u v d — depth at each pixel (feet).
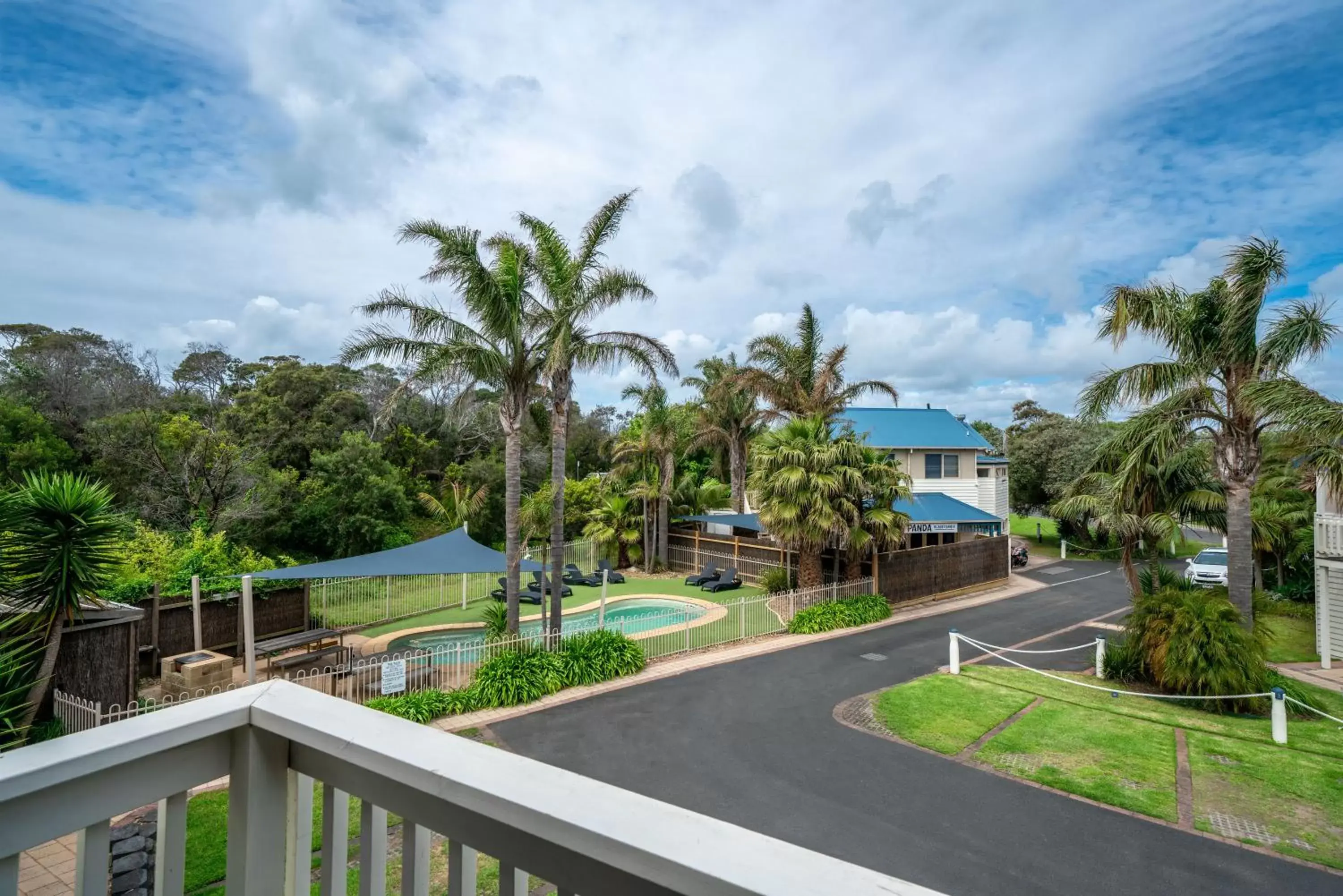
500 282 47.78
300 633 49.62
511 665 43.96
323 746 4.52
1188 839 26.73
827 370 90.89
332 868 4.75
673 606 75.56
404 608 70.38
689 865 3.17
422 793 4.26
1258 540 70.85
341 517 102.63
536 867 3.79
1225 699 41.65
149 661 47.80
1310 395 40.93
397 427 133.39
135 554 53.88
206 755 4.78
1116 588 89.40
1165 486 54.49
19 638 11.78
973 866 24.89
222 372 135.64
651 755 34.81
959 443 106.42
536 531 94.02
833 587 68.28
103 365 107.45
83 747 4.06
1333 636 54.24
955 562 83.82
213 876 18.40
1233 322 44.09
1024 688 46.19
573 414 165.78
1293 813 28.78
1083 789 30.91
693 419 109.81
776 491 68.59
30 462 83.46
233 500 90.22
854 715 40.70
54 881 18.20
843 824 27.86
